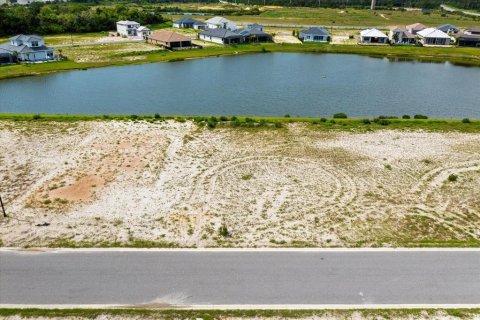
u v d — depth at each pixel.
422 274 20.73
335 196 28.88
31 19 105.06
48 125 42.50
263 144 38.28
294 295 19.28
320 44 98.25
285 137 40.16
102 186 29.75
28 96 56.38
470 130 42.38
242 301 18.91
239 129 42.25
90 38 103.38
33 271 20.61
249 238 23.66
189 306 18.59
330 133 41.38
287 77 68.31
